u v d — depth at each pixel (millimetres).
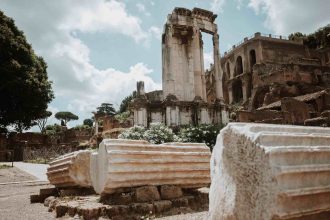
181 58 29516
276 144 3613
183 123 27234
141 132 18797
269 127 3961
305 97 44156
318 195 3590
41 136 57031
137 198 7660
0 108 46938
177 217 6902
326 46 76438
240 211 3592
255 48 72125
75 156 9805
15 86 44594
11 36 47250
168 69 28359
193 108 27922
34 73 48406
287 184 3348
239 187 3670
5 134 50219
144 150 7961
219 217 3871
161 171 8086
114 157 7387
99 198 8312
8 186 16297
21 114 46938
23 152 41188
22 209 9383
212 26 31625
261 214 3381
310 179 3551
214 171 4246
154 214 7238
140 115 26531
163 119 27219
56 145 48281
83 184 9781
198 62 29797
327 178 3721
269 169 3352
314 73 61844
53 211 8633
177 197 8297
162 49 30234
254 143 3555
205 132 21531
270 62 67562
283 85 53969
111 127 43344
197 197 8672
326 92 41688
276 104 44562
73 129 62531
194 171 8648
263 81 61500
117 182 7391
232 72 77562
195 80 29547
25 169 25781
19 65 45500
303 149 3613
